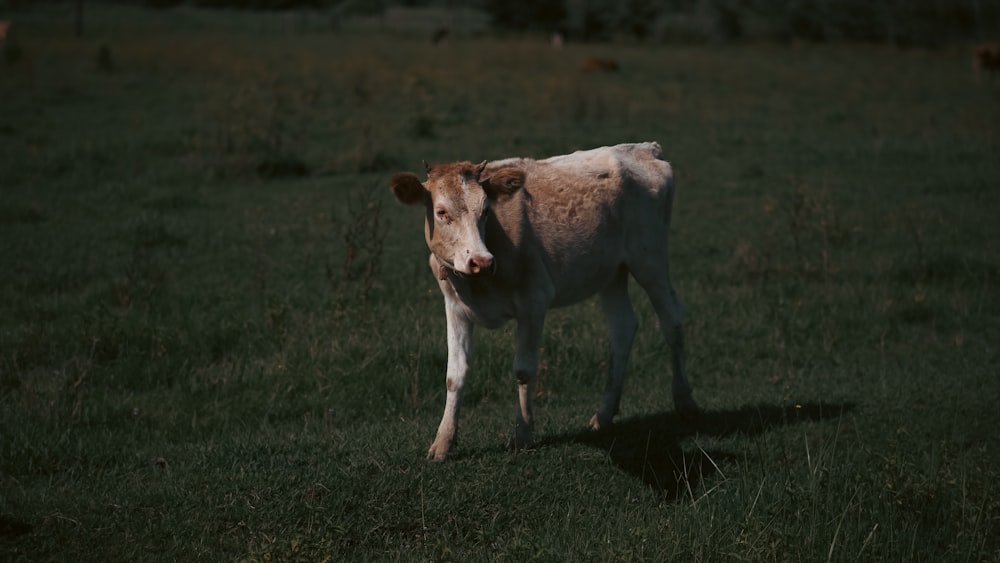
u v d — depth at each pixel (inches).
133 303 358.9
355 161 650.2
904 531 201.2
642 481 230.4
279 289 392.2
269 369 303.6
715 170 680.4
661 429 268.1
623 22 2696.9
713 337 355.9
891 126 891.4
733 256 466.9
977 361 334.3
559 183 252.5
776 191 613.9
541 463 235.5
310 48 1649.9
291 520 204.1
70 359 305.0
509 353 313.1
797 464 240.5
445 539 197.3
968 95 1176.8
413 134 765.3
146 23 2393.0
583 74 1293.1
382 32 2412.6
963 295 409.7
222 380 297.1
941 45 2586.1
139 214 516.1
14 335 322.0
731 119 911.0
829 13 2667.3
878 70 1540.4
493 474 225.8
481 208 216.1
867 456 239.5
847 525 197.9
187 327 333.4
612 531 200.1
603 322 352.2
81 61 1232.8
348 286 385.1
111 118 807.7
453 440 236.5
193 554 190.5
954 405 283.1
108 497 213.6
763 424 266.8
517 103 972.6
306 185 609.3
